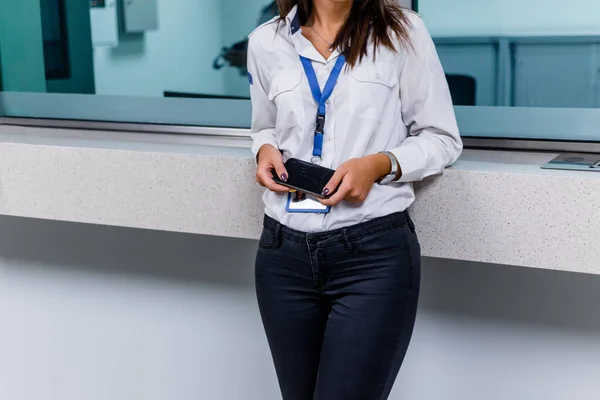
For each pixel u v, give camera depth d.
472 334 2.13
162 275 2.46
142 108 2.44
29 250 2.63
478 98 2.05
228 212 2.07
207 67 2.31
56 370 2.70
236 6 2.22
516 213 1.77
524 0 1.94
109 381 2.63
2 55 2.59
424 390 2.22
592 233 1.71
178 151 2.12
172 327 2.49
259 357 2.40
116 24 2.39
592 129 1.96
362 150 1.62
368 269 1.60
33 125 2.58
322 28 1.67
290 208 1.61
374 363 1.61
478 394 2.16
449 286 2.12
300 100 1.65
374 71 1.61
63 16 2.46
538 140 2.01
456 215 1.83
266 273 1.69
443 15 2.03
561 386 2.06
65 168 2.23
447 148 1.69
